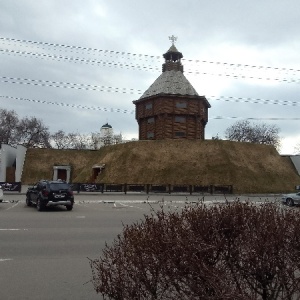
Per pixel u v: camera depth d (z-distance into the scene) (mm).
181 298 3889
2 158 49531
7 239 12047
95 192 38625
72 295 6582
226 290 3561
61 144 98938
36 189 23203
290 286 3877
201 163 47688
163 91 56250
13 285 7113
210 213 4391
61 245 11148
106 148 55188
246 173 46938
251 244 3959
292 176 50500
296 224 4145
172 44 60969
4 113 83500
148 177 46531
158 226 4375
